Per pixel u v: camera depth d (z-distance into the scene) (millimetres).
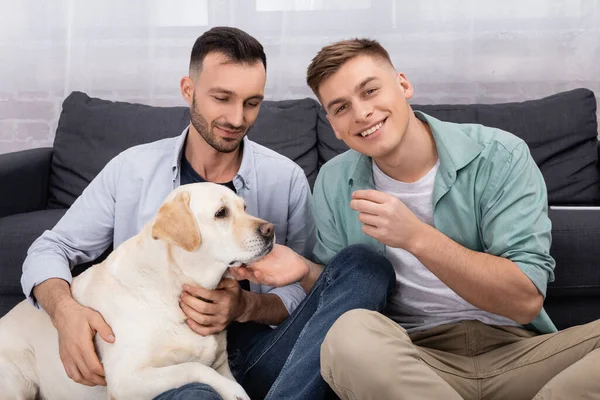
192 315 1552
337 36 3041
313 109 2811
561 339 1456
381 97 1519
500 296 1427
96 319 1539
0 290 2266
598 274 2199
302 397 1415
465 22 2994
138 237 1629
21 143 3232
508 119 2715
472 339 1555
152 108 2832
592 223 2211
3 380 1667
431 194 1635
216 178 1974
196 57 1807
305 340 1487
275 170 2004
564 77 2994
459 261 1420
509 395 1474
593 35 2951
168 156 1959
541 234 1511
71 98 2881
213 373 1429
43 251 1800
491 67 3012
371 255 1562
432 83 3043
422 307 1643
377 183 1702
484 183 1586
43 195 2748
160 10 3096
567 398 1232
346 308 1501
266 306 1739
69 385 1646
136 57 3125
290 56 3062
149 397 1438
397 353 1299
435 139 1602
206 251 1557
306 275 1711
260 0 3051
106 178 1944
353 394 1322
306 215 2025
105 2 3102
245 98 1784
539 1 2961
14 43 3166
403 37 3025
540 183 1598
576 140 2699
